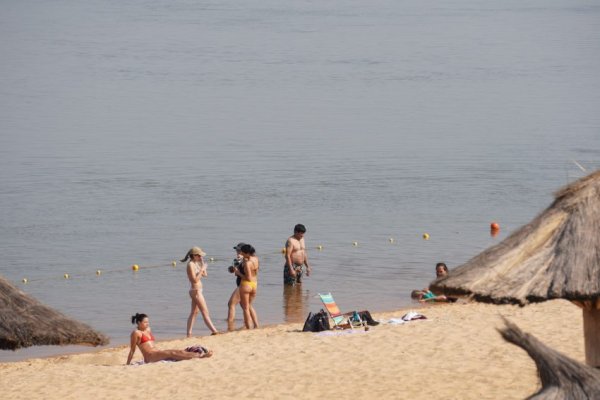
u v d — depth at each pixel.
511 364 47.44
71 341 28.39
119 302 74.06
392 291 75.50
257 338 58.62
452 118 190.62
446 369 47.25
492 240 94.56
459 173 130.62
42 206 110.56
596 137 162.75
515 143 156.62
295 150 150.00
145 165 137.62
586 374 20.19
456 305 66.06
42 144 159.12
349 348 53.19
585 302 23.80
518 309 61.12
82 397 46.12
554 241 23.67
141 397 45.69
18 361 56.38
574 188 24.94
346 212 107.06
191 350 53.38
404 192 117.94
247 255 64.44
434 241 94.19
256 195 116.25
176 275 83.06
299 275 77.81
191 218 104.56
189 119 191.50
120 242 94.38
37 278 82.19
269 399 44.03
